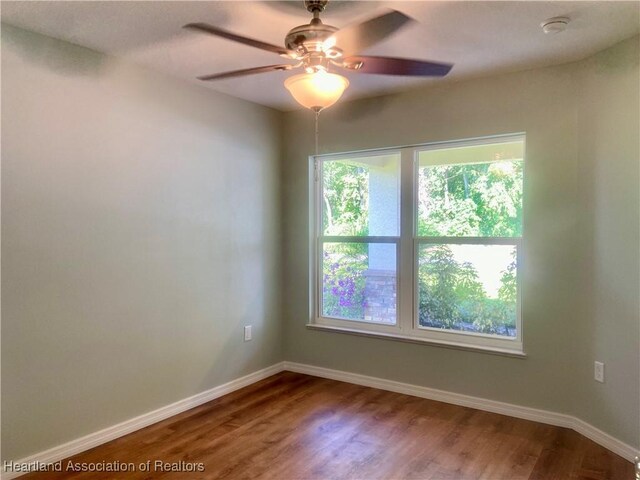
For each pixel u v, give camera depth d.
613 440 2.71
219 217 3.64
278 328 4.28
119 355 2.94
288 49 1.96
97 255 2.81
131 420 3.02
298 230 4.24
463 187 3.51
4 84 2.38
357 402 3.51
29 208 2.48
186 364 3.39
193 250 3.43
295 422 3.15
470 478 2.44
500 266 3.37
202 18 2.32
